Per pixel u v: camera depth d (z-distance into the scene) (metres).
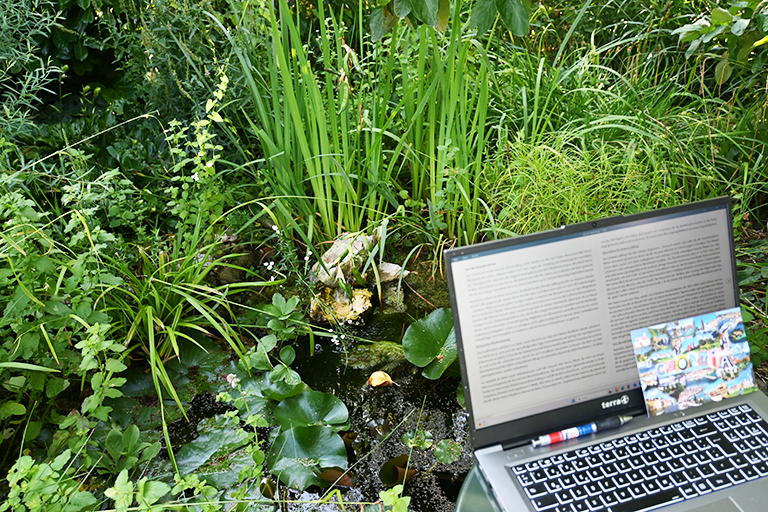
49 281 1.64
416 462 1.46
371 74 2.40
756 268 2.09
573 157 2.32
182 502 1.26
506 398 1.10
